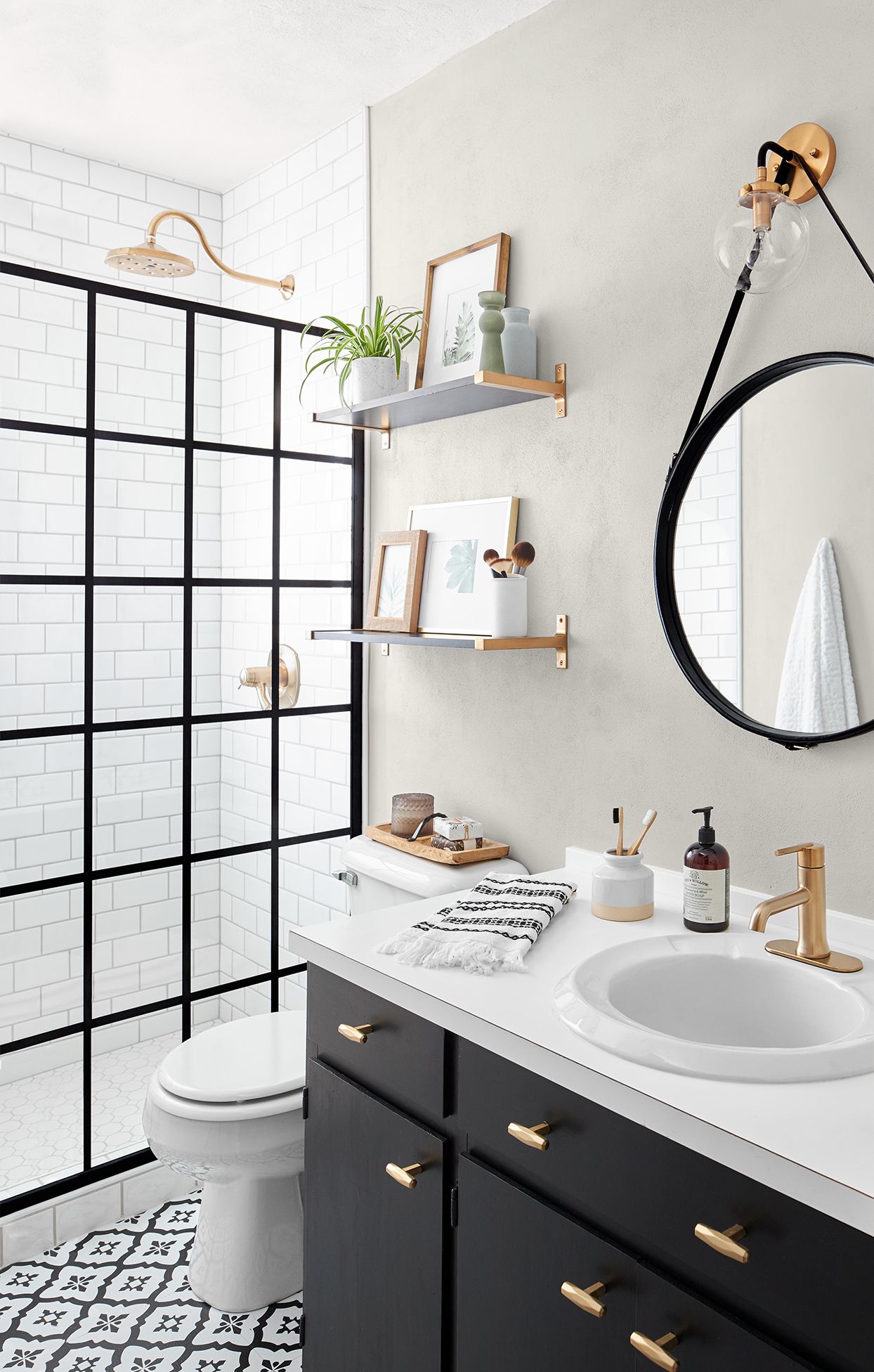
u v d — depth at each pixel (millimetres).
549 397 2094
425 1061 1439
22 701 2703
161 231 3025
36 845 2713
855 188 1553
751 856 1739
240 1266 2053
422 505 2457
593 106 1980
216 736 2963
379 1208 1529
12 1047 2201
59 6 2150
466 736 2342
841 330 1578
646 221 1881
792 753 1669
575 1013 1299
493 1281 1329
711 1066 1155
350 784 2680
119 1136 2480
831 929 1605
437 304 2355
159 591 2943
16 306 2730
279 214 2922
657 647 1885
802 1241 979
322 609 2777
